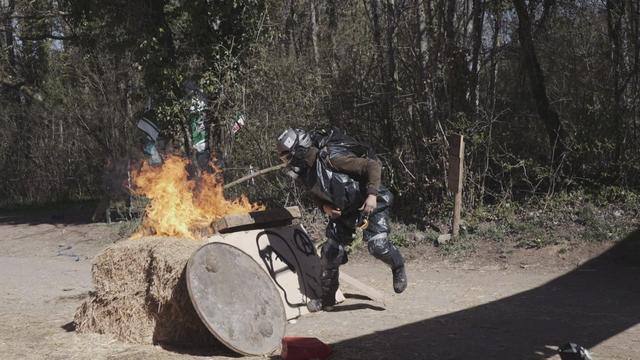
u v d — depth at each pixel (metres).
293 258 6.75
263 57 12.13
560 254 9.16
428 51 11.12
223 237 6.34
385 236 6.25
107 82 17.25
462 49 11.03
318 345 5.09
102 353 5.39
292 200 11.94
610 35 11.19
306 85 12.03
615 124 10.98
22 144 22.52
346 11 14.05
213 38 12.62
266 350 5.30
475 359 5.02
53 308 7.26
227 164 12.26
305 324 6.22
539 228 10.00
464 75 11.12
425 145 10.94
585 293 7.34
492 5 10.99
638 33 10.98
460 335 5.68
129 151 16.28
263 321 5.43
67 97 19.91
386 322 6.20
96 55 16.89
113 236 12.91
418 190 11.31
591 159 11.16
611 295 7.20
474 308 6.72
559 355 4.89
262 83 12.03
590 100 11.34
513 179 11.23
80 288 8.56
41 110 22.19
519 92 11.75
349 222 6.23
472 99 11.16
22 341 5.80
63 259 11.46
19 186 22.62
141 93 14.87
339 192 6.04
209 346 5.52
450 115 11.07
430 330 5.88
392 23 11.34
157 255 5.60
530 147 11.58
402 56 11.44
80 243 12.86
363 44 12.35
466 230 10.17
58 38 19.14
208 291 5.25
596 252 9.08
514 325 5.97
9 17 20.02
